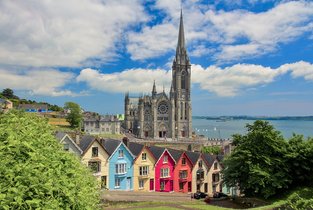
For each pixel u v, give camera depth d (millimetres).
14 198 8977
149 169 57188
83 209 11086
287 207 31656
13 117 15688
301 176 41781
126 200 38875
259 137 41875
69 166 12766
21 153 11227
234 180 43656
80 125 176875
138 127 192500
